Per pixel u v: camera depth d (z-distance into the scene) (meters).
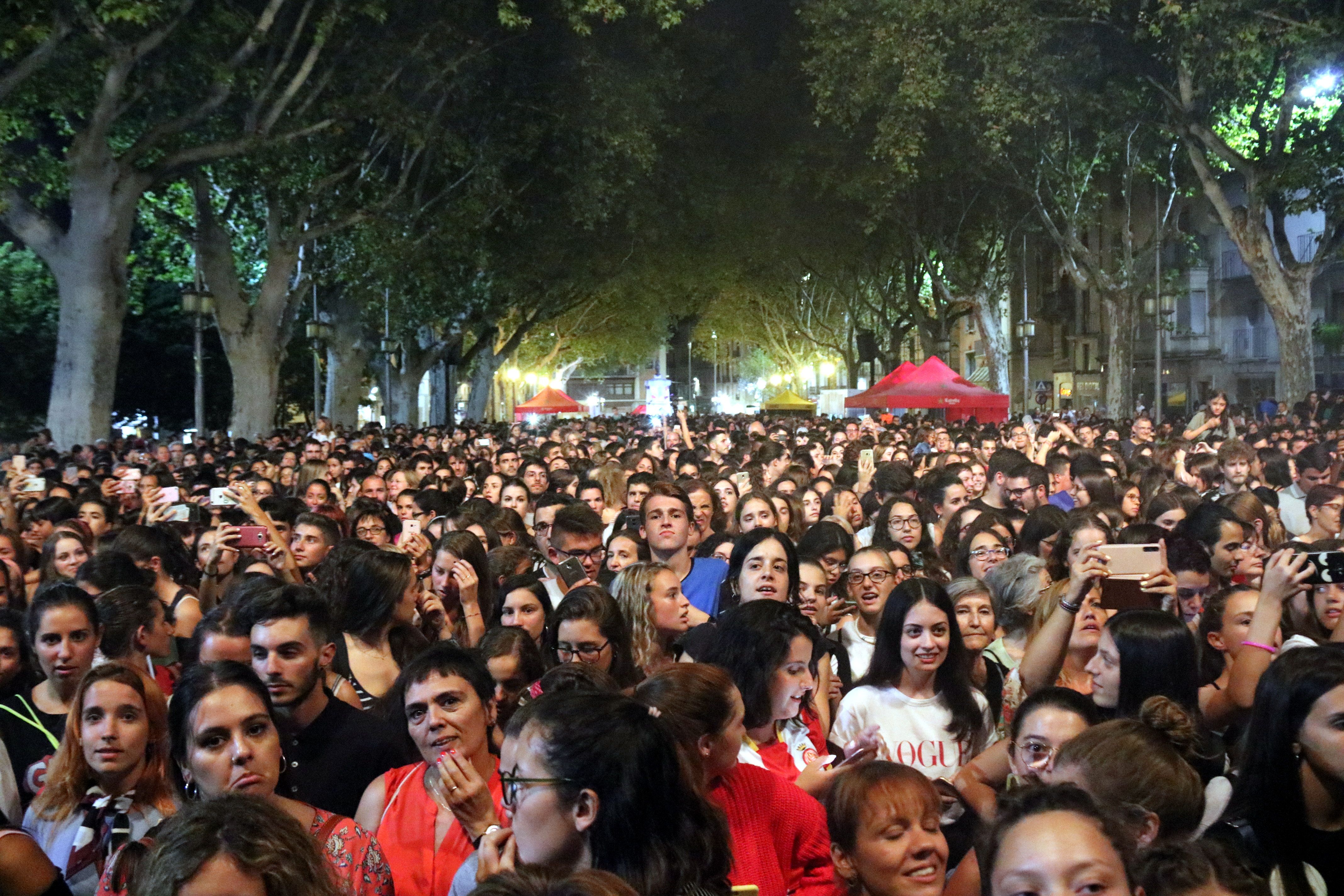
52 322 38.78
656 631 5.93
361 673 5.98
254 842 2.87
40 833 4.30
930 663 5.21
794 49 40.38
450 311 37.00
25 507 10.96
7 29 17.70
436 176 32.41
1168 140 30.77
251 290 35.53
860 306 53.94
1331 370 42.81
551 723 2.98
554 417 61.84
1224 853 2.98
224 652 4.87
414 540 7.80
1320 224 43.44
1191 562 6.28
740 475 13.12
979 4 26.66
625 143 31.31
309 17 23.47
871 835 3.69
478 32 27.56
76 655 5.36
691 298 58.00
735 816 3.88
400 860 4.16
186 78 21.72
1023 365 60.69
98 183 20.55
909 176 34.25
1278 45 23.56
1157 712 3.91
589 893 2.42
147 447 25.41
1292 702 3.67
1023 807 2.85
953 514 9.99
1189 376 51.00
